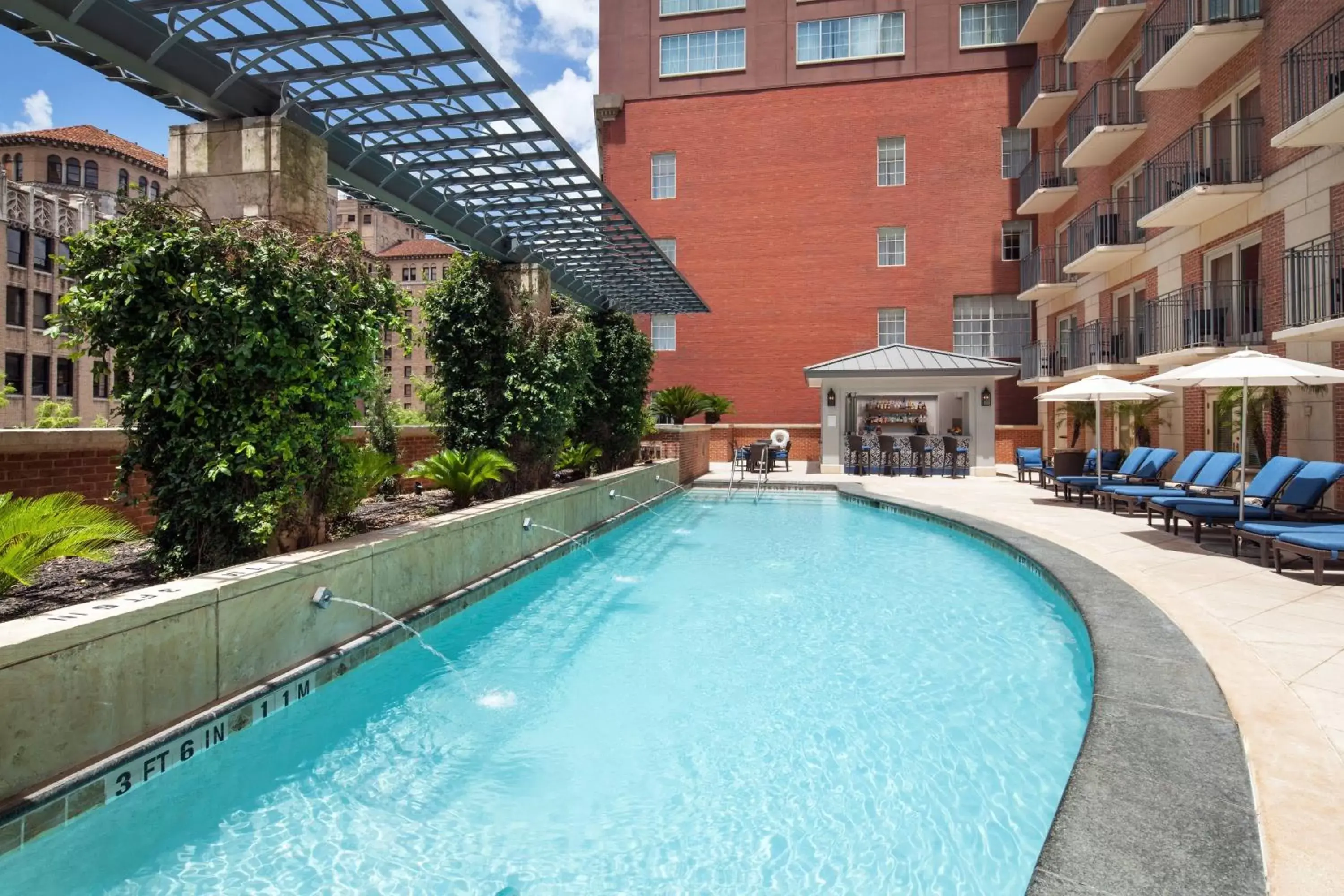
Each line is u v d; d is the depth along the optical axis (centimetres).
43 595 434
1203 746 304
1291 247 1085
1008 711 423
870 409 2489
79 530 431
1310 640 457
